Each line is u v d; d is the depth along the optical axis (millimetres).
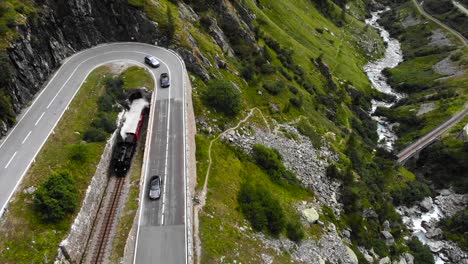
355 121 123062
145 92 71125
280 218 63531
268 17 142125
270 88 97188
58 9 71375
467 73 149375
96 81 69875
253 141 78188
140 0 80938
